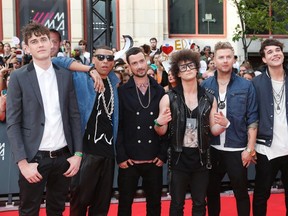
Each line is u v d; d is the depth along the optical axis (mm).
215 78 4188
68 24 12961
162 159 4059
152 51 10227
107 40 9852
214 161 4184
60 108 3521
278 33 12977
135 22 12977
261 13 11727
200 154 3816
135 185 4121
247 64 7750
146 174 4105
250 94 4066
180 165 3834
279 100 4113
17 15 12758
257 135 4180
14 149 3342
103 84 3930
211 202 4363
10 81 3424
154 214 4156
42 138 3443
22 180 3457
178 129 3795
